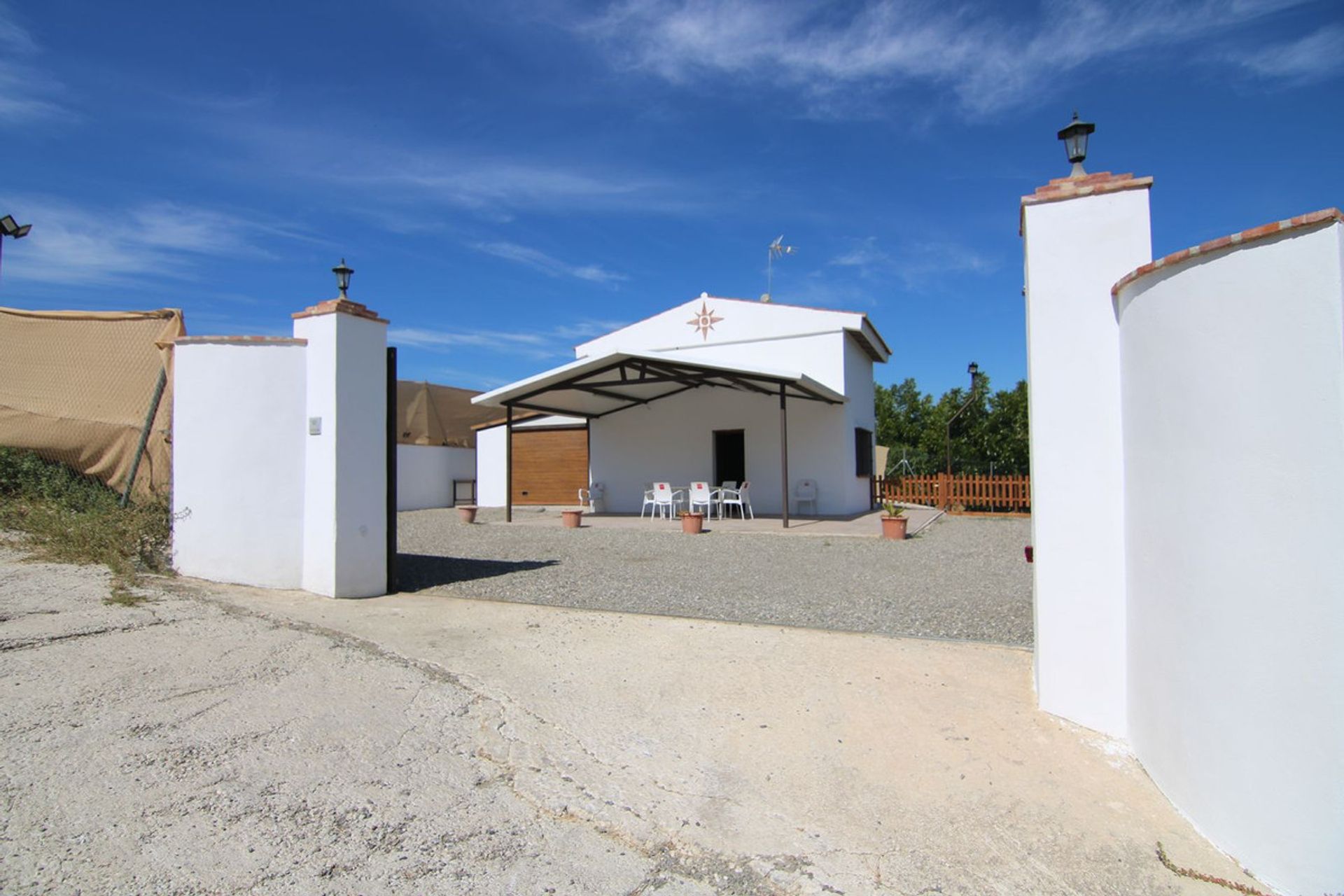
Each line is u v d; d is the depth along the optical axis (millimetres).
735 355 18594
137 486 9562
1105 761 3611
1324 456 2430
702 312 19031
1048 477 4086
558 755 3600
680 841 2924
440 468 22750
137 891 2412
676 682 4637
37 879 2422
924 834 2988
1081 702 3996
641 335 19719
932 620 6320
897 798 3264
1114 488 3906
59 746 3342
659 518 17500
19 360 10000
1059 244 4051
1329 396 2414
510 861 2740
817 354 17750
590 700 4316
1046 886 2666
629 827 3008
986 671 4898
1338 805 2393
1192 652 3014
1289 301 2537
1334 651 2402
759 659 5133
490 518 18016
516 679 4617
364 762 3402
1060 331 4043
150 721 3662
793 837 2963
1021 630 5977
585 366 14453
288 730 3674
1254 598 2654
